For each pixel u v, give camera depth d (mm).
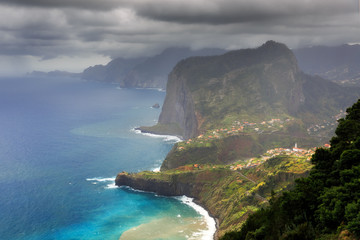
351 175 78812
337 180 87375
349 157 86438
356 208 65062
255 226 102312
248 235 94938
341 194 72688
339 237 66562
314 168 103562
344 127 107000
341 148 98625
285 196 90938
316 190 86062
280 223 85500
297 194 86562
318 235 72625
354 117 113375
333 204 73688
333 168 94875
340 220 70375
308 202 83875
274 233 85125
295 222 81812
